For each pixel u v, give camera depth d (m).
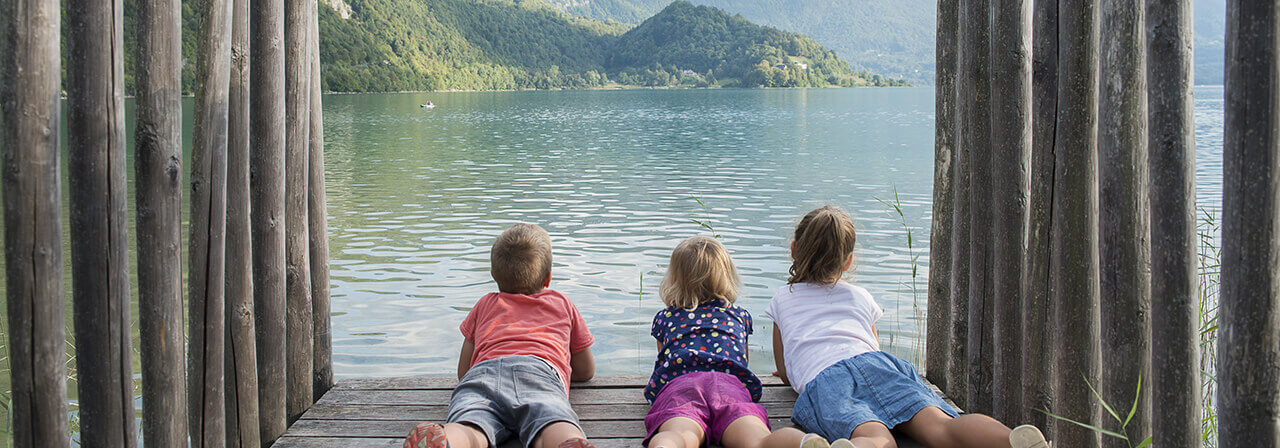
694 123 35.47
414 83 107.75
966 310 2.93
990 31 2.51
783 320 2.94
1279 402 1.62
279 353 2.78
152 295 2.04
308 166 3.02
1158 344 1.83
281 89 2.66
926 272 6.80
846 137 25.81
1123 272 1.99
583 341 3.14
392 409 3.02
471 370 2.73
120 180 1.92
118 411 1.98
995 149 2.53
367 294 6.25
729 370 2.82
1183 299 1.79
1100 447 2.30
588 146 22.47
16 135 1.76
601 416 2.94
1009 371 2.58
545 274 3.07
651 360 4.80
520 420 2.58
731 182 13.82
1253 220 1.57
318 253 3.11
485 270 7.05
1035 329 2.44
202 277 2.28
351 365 4.70
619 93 105.19
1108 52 1.95
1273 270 1.58
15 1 1.72
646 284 6.59
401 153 19.98
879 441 2.32
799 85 145.75
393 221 9.64
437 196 11.93
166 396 2.09
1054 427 2.43
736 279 3.06
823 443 2.16
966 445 2.31
